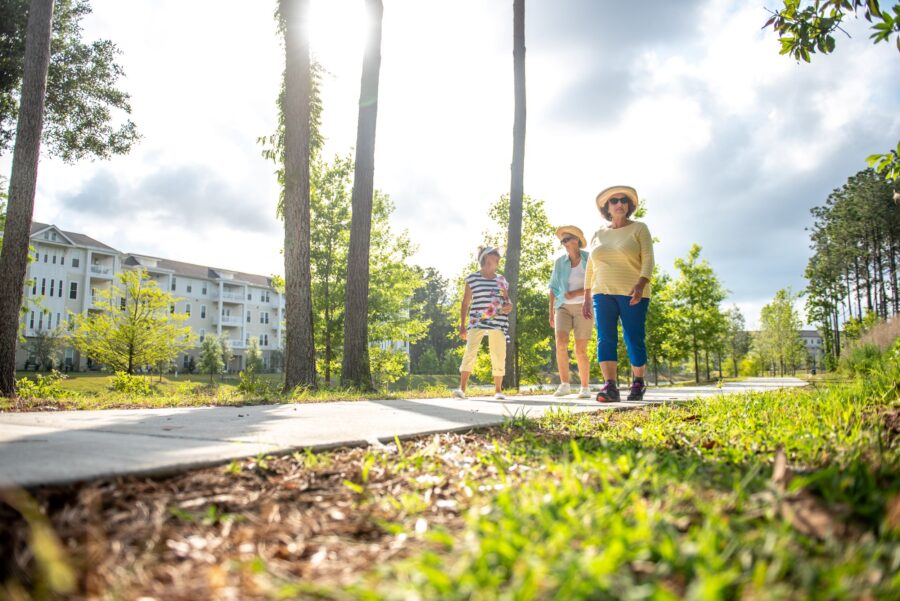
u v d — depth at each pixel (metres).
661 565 1.06
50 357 49.47
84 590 1.12
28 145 9.02
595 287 6.30
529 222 21.31
